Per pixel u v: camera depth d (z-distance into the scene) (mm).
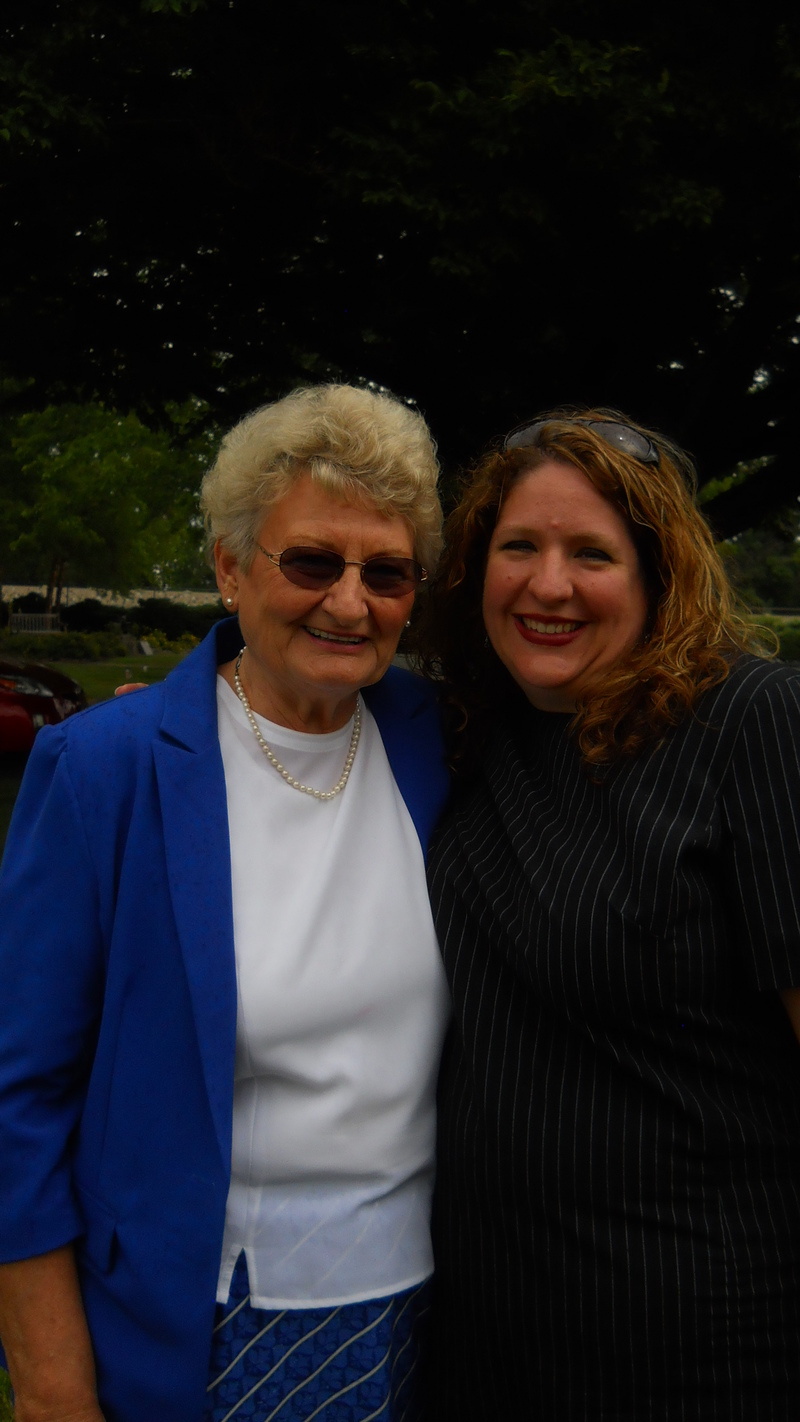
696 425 9281
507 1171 1363
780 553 55406
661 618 1405
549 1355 1357
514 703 1643
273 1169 1421
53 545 33250
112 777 1400
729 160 6598
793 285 7168
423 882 1538
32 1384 1370
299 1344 1422
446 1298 1483
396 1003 1480
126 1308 1380
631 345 8188
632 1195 1300
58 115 6305
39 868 1390
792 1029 1354
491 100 6000
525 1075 1364
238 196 7668
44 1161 1379
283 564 1419
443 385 8695
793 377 9320
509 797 1485
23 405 10430
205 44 6441
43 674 9648
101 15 6145
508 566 1470
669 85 6141
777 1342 1312
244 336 9172
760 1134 1312
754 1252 1301
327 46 6578
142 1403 1378
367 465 1403
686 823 1278
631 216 6305
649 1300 1291
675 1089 1292
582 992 1292
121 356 9547
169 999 1371
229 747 1514
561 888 1323
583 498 1421
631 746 1335
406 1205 1509
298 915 1438
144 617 35688
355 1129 1451
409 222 6691
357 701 1619
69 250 8086
